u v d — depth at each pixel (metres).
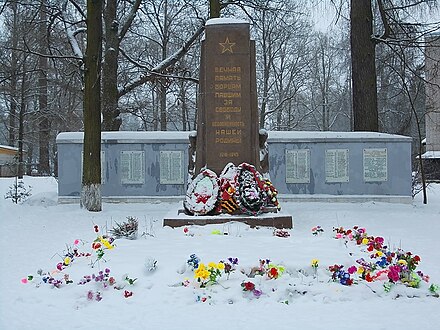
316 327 5.64
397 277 6.91
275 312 6.13
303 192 19.03
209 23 12.80
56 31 23.09
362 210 16.19
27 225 13.13
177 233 10.33
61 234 11.64
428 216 14.64
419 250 9.59
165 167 19.08
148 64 25.88
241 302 6.45
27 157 45.72
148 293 6.72
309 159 19.03
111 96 23.42
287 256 7.80
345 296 6.59
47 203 18.72
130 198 18.94
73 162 18.95
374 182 18.91
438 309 6.23
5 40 32.38
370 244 8.71
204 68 13.04
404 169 18.89
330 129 53.97
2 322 5.95
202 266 6.90
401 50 21.69
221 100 12.67
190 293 6.66
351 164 18.95
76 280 7.25
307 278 7.09
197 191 11.90
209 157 12.59
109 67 23.48
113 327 5.74
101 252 7.98
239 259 7.59
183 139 19.06
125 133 19.41
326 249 8.33
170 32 33.03
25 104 38.44
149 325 5.79
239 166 12.22
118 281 7.01
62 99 40.91
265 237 9.62
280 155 19.08
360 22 21.61
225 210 11.70
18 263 8.76
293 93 43.94
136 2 23.84
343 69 50.75
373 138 18.91
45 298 6.77
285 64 45.00
